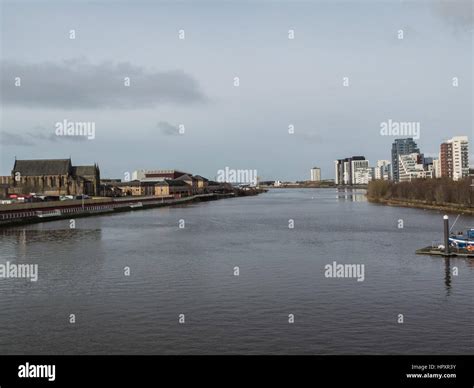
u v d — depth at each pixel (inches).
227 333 1421.0
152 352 1289.4
